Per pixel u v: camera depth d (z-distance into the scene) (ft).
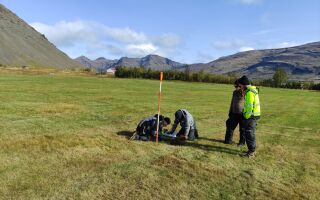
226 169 34.14
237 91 43.14
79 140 39.68
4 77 159.53
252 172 33.73
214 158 37.50
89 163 32.45
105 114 61.16
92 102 77.87
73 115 57.31
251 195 28.43
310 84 316.60
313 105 122.93
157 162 34.40
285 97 162.71
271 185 30.91
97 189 27.02
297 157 40.88
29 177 28.07
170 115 66.49
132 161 34.12
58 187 26.76
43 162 31.68
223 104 98.12
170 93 128.98
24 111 57.36
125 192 26.99
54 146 36.60
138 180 29.45
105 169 31.27
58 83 137.69
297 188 30.76
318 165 38.24
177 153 38.09
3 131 41.55
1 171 28.71
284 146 46.09
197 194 27.81
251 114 38.27
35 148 35.45
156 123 42.88
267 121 69.21
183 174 31.76
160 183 29.25
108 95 98.32
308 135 56.29
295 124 68.08
